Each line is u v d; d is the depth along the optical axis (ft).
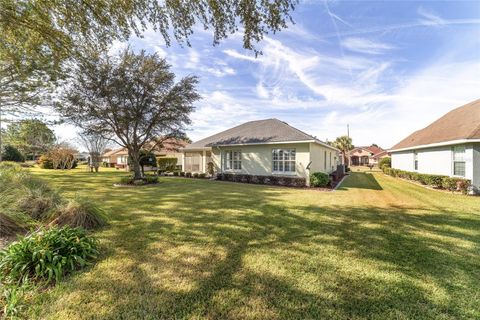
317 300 8.66
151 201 27.35
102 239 14.62
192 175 65.92
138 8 17.07
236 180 53.36
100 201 27.25
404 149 60.13
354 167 147.84
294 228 17.17
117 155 135.54
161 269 10.89
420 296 8.97
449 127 45.16
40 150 94.12
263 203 26.35
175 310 8.07
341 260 11.95
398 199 29.63
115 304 8.34
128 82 42.04
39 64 28.09
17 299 8.06
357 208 24.04
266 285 9.61
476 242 14.49
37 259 9.93
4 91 35.63
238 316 7.80
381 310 8.16
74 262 11.05
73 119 42.34
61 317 7.66
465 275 10.53
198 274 10.47
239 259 11.99
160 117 46.19
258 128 58.13
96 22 17.85
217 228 17.03
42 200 18.11
